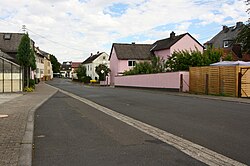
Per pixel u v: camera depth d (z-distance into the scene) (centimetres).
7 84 2834
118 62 5775
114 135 820
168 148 674
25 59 3042
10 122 1014
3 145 690
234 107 1499
